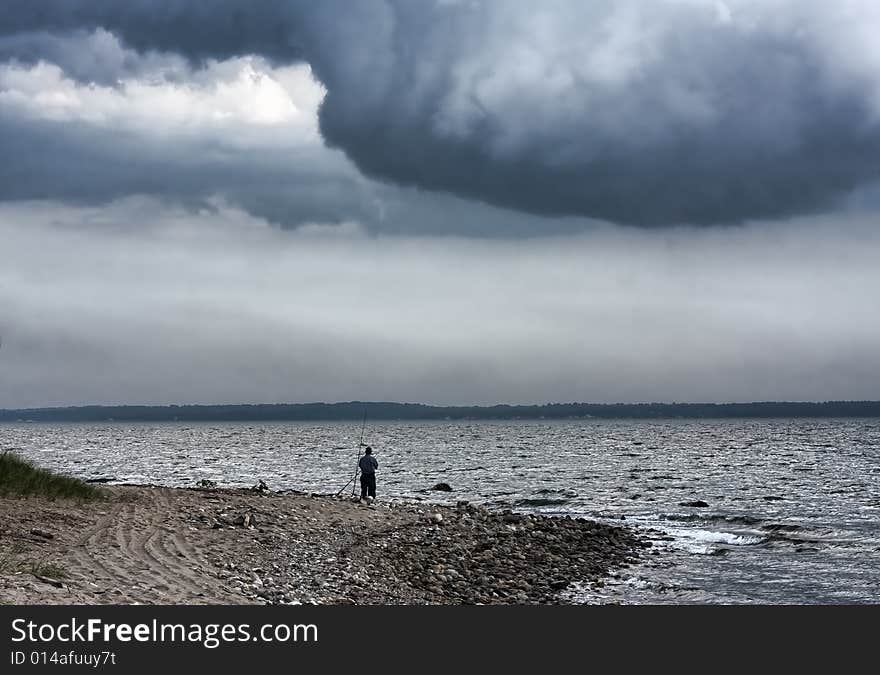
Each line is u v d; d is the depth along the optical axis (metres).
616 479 69.31
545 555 28.41
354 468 80.81
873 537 35.19
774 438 175.50
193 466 84.12
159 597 15.13
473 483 64.44
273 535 24.67
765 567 28.50
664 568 28.08
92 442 166.25
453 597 21.11
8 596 13.48
